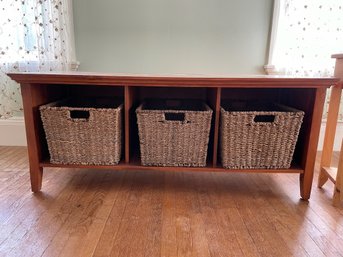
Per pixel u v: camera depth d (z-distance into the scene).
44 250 0.85
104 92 1.56
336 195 1.16
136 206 1.13
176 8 1.78
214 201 1.20
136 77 1.10
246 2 1.77
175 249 0.87
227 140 1.17
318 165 1.64
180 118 1.49
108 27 1.81
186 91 1.56
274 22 1.78
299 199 1.23
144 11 1.79
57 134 1.19
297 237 0.95
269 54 1.83
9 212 1.07
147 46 1.84
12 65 1.72
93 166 1.22
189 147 1.20
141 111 1.15
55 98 1.41
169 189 1.31
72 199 1.18
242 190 1.31
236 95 1.54
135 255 0.84
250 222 1.04
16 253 0.84
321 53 1.72
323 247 0.90
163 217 1.06
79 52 1.84
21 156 1.72
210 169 1.21
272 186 1.37
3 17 1.64
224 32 1.82
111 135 1.18
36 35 1.67
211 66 1.87
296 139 1.17
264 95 1.54
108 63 1.86
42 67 1.71
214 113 1.21
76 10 1.78
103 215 1.06
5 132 1.92
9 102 1.80
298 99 1.29
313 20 1.68
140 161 1.27
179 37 1.82
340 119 1.91
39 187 1.25
